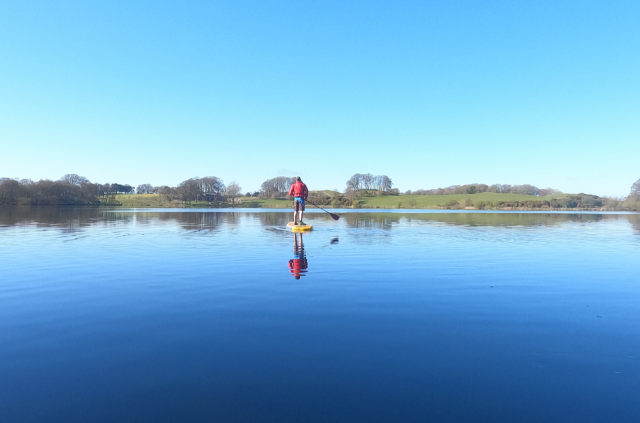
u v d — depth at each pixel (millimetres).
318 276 5715
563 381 2510
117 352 2920
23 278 5543
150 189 102938
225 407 2178
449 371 2645
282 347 3033
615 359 2846
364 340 3188
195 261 7020
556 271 6219
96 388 2379
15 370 2615
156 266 6492
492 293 4770
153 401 2240
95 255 7738
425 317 3809
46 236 11414
